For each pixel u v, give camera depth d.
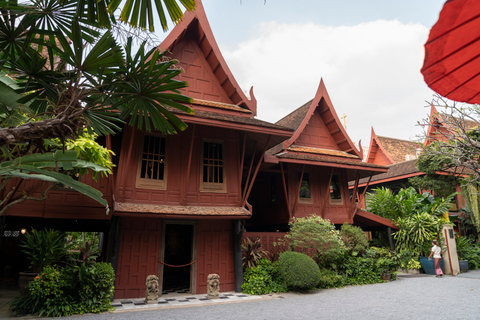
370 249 14.27
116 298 9.62
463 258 17.30
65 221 10.84
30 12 4.02
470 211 18.89
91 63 4.14
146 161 10.76
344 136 16.08
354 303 8.85
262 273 11.07
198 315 7.68
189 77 12.52
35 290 7.64
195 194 11.16
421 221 15.33
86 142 7.36
